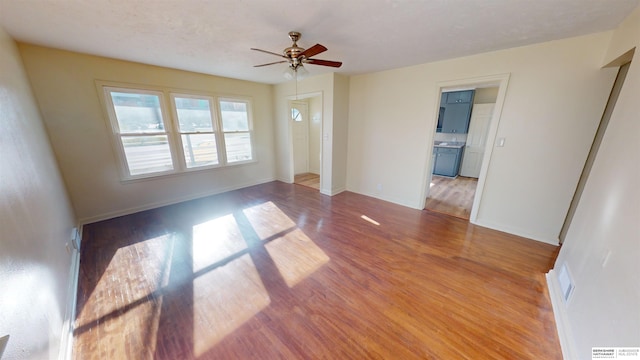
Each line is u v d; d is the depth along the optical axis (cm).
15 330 93
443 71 315
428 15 181
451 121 579
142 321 164
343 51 272
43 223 163
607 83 217
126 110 328
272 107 521
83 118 295
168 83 359
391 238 282
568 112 239
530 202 276
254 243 270
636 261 101
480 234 292
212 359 139
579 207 188
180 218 338
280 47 256
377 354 142
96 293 190
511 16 182
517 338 151
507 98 270
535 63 248
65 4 162
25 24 193
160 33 217
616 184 138
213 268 224
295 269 223
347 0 158
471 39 232
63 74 275
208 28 205
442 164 588
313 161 640
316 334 155
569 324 148
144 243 268
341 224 321
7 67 184
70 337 150
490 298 186
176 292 192
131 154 342
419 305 179
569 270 173
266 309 176
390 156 401
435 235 289
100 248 256
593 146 234
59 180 256
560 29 206
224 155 453
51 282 147
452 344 148
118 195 338
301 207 385
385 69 368
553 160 255
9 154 135
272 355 141
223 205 392
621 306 104
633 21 168
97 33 216
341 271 220
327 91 408
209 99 413
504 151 283
